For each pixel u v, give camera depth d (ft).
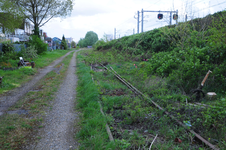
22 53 61.31
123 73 36.65
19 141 11.19
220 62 24.54
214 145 10.76
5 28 49.08
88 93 20.97
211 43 25.11
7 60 48.06
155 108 16.74
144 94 21.16
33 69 41.42
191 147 10.70
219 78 21.90
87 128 12.69
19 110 16.51
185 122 13.23
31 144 10.98
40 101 19.10
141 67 39.24
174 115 14.93
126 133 12.18
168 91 22.29
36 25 96.63
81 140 11.61
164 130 12.51
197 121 13.44
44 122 14.17
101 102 18.56
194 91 20.30
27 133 12.28
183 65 26.25
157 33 62.34
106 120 13.83
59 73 38.73
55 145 11.00
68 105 18.48
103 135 11.73
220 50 24.16
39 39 88.12
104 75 35.65
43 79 31.96
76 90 24.66
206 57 25.11
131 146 10.58
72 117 15.38
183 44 37.19
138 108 16.10
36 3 91.09
